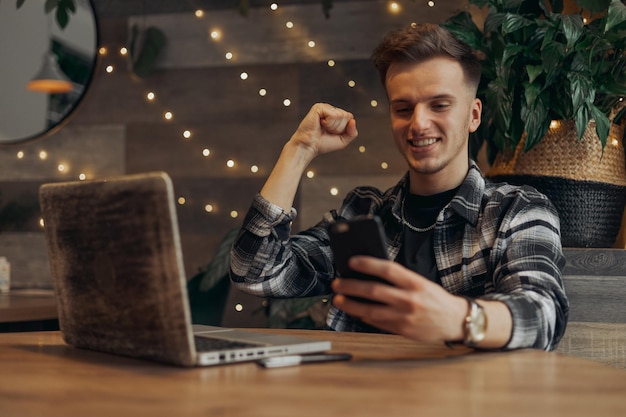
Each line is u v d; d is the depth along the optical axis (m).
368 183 2.88
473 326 1.15
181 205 3.05
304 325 2.74
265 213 1.82
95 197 1.09
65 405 0.82
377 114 2.89
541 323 1.28
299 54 2.96
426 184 1.86
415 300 1.08
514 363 1.11
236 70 3.02
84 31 3.12
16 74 3.17
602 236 2.15
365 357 1.16
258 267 1.84
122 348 1.14
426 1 2.86
